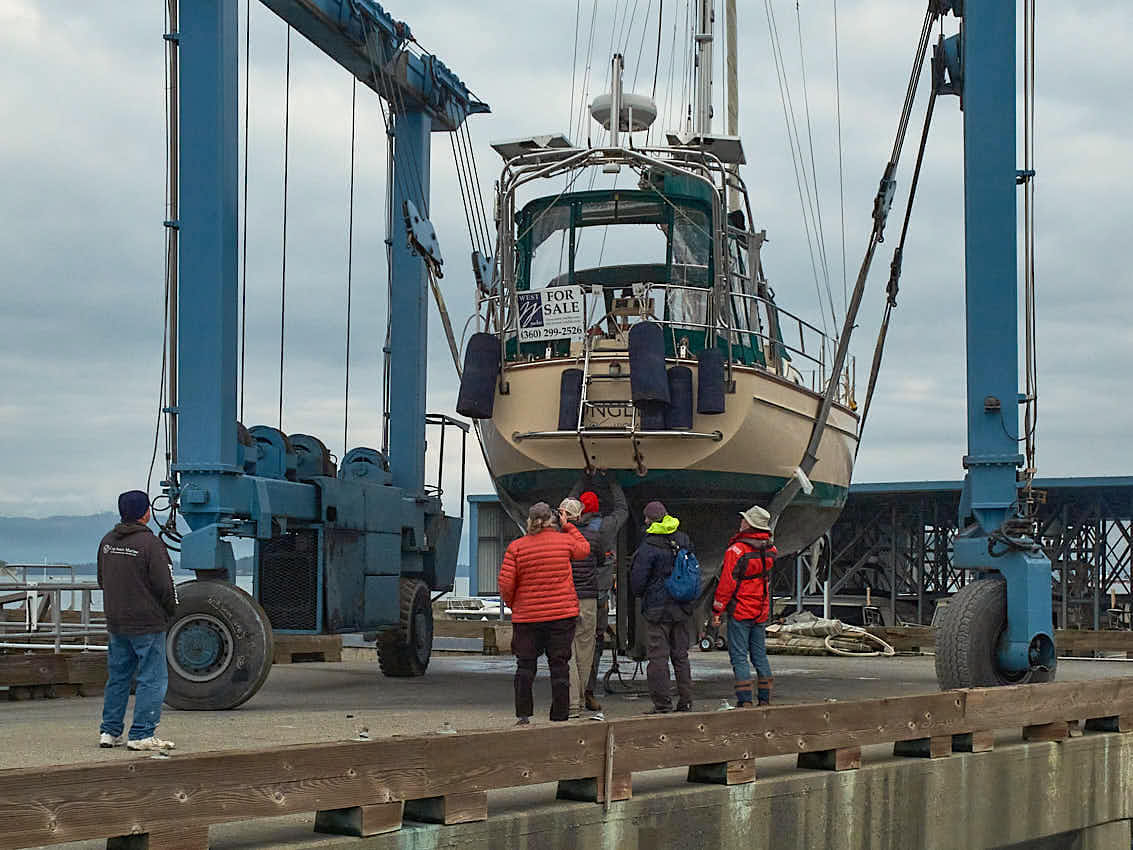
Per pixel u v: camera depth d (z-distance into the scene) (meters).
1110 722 10.86
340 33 13.30
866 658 20.14
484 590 38.12
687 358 11.33
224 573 10.73
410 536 14.39
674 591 9.51
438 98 15.28
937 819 8.93
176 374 10.87
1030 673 11.30
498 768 6.43
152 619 7.49
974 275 11.51
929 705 8.89
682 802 7.29
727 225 11.91
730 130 23.45
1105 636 21.14
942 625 11.15
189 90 10.91
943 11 12.34
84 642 13.91
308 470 13.09
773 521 12.34
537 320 11.62
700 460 11.25
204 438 10.62
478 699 11.52
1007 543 11.09
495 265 12.44
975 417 11.46
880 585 38.94
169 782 5.21
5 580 14.36
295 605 11.96
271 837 5.94
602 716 9.30
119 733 7.70
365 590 12.80
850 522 38.34
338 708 10.62
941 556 38.16
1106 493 33.81
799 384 12.36
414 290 14.95
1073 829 10.19
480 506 38.56
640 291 11.69
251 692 10.24
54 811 4.87
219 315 10.72
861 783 8.39
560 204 12.75
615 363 11.18
